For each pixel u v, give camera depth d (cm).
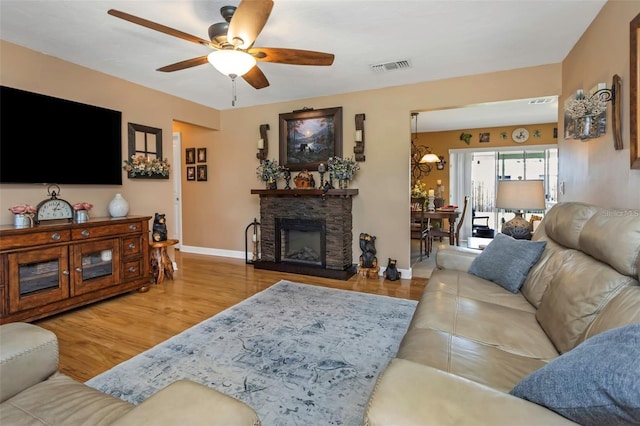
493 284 235
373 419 77
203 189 582
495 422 73
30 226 279
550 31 276
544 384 83
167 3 232
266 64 350
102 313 305
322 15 247
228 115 547
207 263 513
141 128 418
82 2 232
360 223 459
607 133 229
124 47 307
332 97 466
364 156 450
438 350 140
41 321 286
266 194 475
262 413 168
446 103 398
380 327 273
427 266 504
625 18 203
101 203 379
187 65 256
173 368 211
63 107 332
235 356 226
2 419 100
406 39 289
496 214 822
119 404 107
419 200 566
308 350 234
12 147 296
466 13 247
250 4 180
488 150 720
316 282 411
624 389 66
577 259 177
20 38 289
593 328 130
